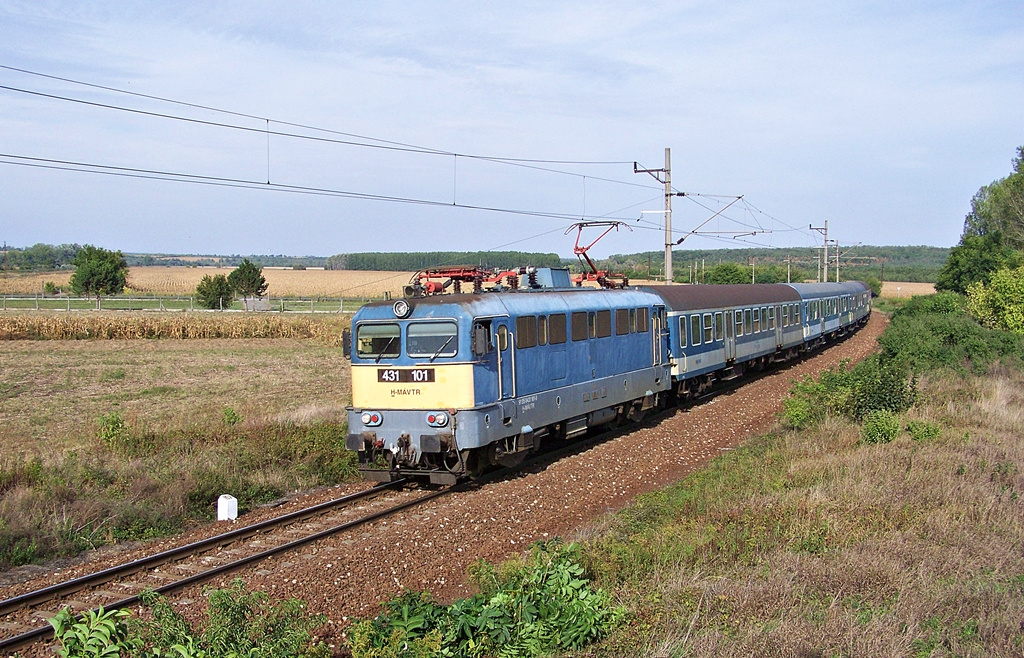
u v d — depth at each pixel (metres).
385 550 11.52
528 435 16.41
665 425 21.61
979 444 16.11
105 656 6.78
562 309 17.81
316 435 17.91
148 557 11.13
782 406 23.75
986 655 7.09
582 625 8.02
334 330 49.09
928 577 9.00
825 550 10.32
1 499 13.12
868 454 15.43
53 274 131.75
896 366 22.67
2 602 9.40
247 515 13.84
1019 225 69.56
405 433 15.02
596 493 15.02
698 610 8.34
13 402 25.66
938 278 67.12
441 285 16.61
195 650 7.09
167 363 37.22
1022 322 34.97
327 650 8.04
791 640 7.38
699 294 26.25
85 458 15.80
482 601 8.72
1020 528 10.84
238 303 71.56
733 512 12.19
